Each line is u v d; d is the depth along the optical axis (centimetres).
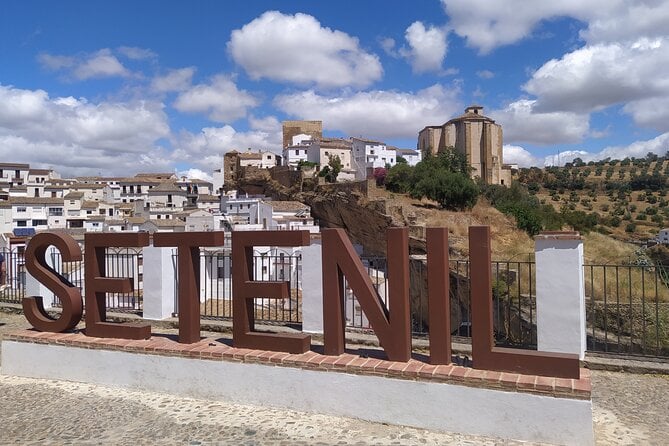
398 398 589
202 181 10612
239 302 709
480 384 554
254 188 8694
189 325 740
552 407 525
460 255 3022
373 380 602
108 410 659
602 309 1323
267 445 546
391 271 629
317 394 630
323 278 664
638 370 785
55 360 793
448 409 568
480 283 585
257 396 663
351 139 9500
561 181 9700
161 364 718
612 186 9069
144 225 5697
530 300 866
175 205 8781
